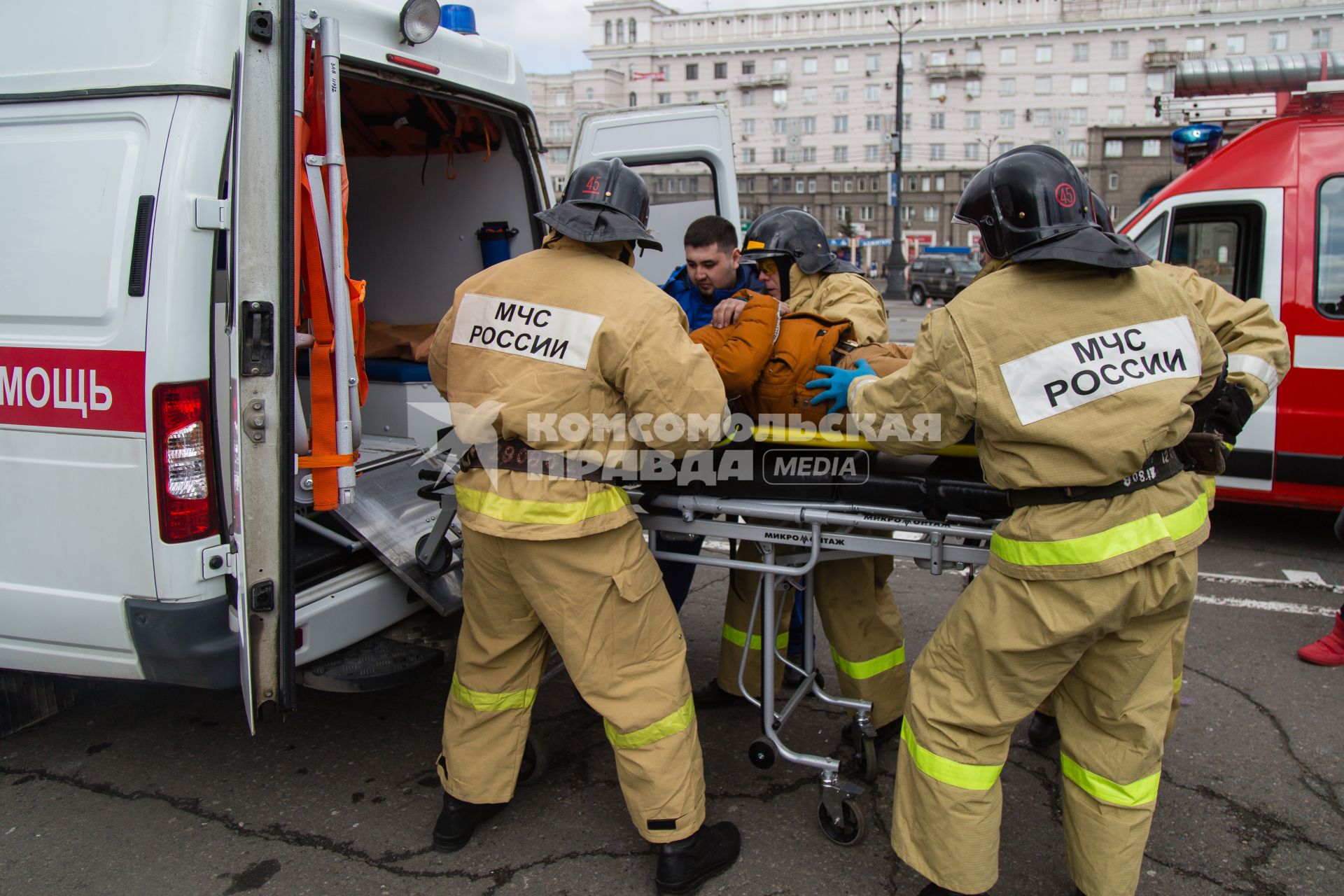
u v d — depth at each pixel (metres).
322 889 2.54
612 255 2.48
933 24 64.38
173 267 2.48
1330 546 5.57
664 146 5.17
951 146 64.88
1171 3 59.78
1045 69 62.22
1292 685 3.74
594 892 2.53
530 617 2.56
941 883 2.25
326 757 3.25
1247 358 2.57
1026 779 3.08
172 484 2.52
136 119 2.57
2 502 2.73
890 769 3.13
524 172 4.46
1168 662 2.22
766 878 2.57
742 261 3.32
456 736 2.65
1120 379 2.00
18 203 2.67
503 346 2.40
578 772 3.14
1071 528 2.03
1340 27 57.41
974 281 2.24
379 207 4.91
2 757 3.24
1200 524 2.14
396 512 3.28
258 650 2.43
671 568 3.46
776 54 68.56
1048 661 2.12
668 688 2.47
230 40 2.59
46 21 2.70
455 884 2.56
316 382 2.61
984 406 2.04
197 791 3.03
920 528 2.45
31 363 2.64
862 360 2.57
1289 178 5.32
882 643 3.10
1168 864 2.62
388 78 3.47
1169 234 5.78
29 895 2.53
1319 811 2.88
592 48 74.44
